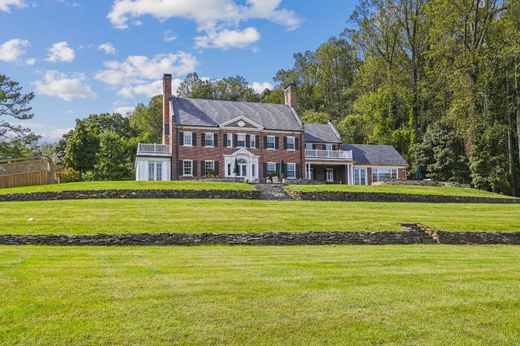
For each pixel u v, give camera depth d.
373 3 65.19
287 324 8.34
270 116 54.03
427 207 30.11
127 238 18.67
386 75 66.94
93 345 7.46
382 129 67.12
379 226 22.03
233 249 17.59
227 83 99.38
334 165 56.38
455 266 13.91
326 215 24.31
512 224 23.59
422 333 8.14
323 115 74.81
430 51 54.09
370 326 8.36
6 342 7.45
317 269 12.90
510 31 45.78
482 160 50.81
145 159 47.66
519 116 49.34
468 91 48.50
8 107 55.22
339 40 88.44
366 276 11.95
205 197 31.69
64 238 18.30
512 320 8.83
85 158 60.78
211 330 8.03
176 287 10.43
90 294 9.74
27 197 28.92
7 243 17.94
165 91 52.38
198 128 49.34
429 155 57.31
